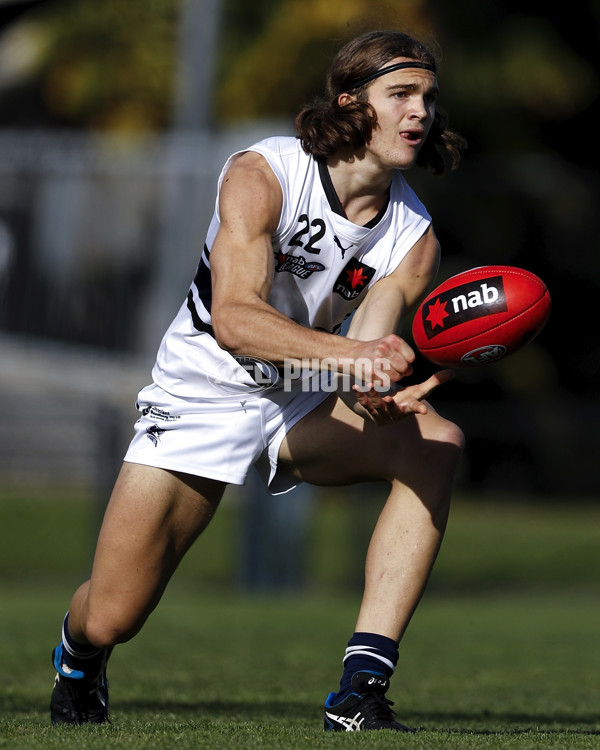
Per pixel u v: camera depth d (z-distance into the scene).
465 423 66.12
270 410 13.64
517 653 28.28
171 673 22.72
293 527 47.97
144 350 50.78
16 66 93.12
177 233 50.50
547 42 85.69
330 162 13.17
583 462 70.06
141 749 10.80
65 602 41.12
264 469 14.29
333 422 13.55
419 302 14.23
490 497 73.38
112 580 13.55
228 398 13.54
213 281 12.48
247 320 11.84
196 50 52.38
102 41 83.50
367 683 12.92
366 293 14.04
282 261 13.40
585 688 22.12
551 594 50.81
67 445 65.44
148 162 51.12
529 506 72.38
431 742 11.48
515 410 66.31
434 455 13.30
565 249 80.88
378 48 12.77
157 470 13.50
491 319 12.40
